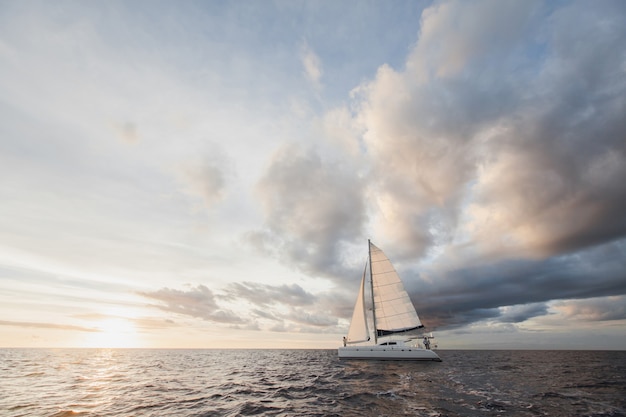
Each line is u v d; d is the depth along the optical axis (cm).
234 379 2686
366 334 3822
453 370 3014
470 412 1431
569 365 3981
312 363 4609
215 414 1441
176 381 2564
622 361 5012
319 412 1452
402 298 3766
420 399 1705
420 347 3519
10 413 1475
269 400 1734
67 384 2358
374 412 1443
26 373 3034
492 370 3116
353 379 2486
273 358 6300
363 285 4019
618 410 1475
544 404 1580
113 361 4991
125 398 1812
